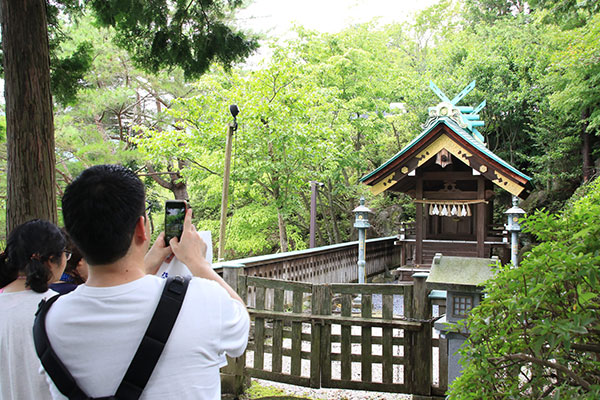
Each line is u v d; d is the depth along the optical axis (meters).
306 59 16.97
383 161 20.94
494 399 1.93
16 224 3.98
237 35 5.93
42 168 4.05
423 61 26.27
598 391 1.51
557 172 16.39
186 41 5.80
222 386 4.55
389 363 4.08
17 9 3.98
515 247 8.51
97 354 1.09
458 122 9.84
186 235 1.37
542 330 1.62
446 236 10.55
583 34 10.90
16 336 1.74
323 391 4.68
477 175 9.17
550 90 14.21
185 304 1.14
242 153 12.00
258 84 12.10
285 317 4.38
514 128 18.05
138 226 1.20
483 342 2.02
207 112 12.34
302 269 8.62
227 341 1.20
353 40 17.67
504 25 19.42
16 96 3.99
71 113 14.27
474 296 3.43
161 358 1.09
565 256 1.61
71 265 2.22
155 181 18.70
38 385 1.71
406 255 10.82
